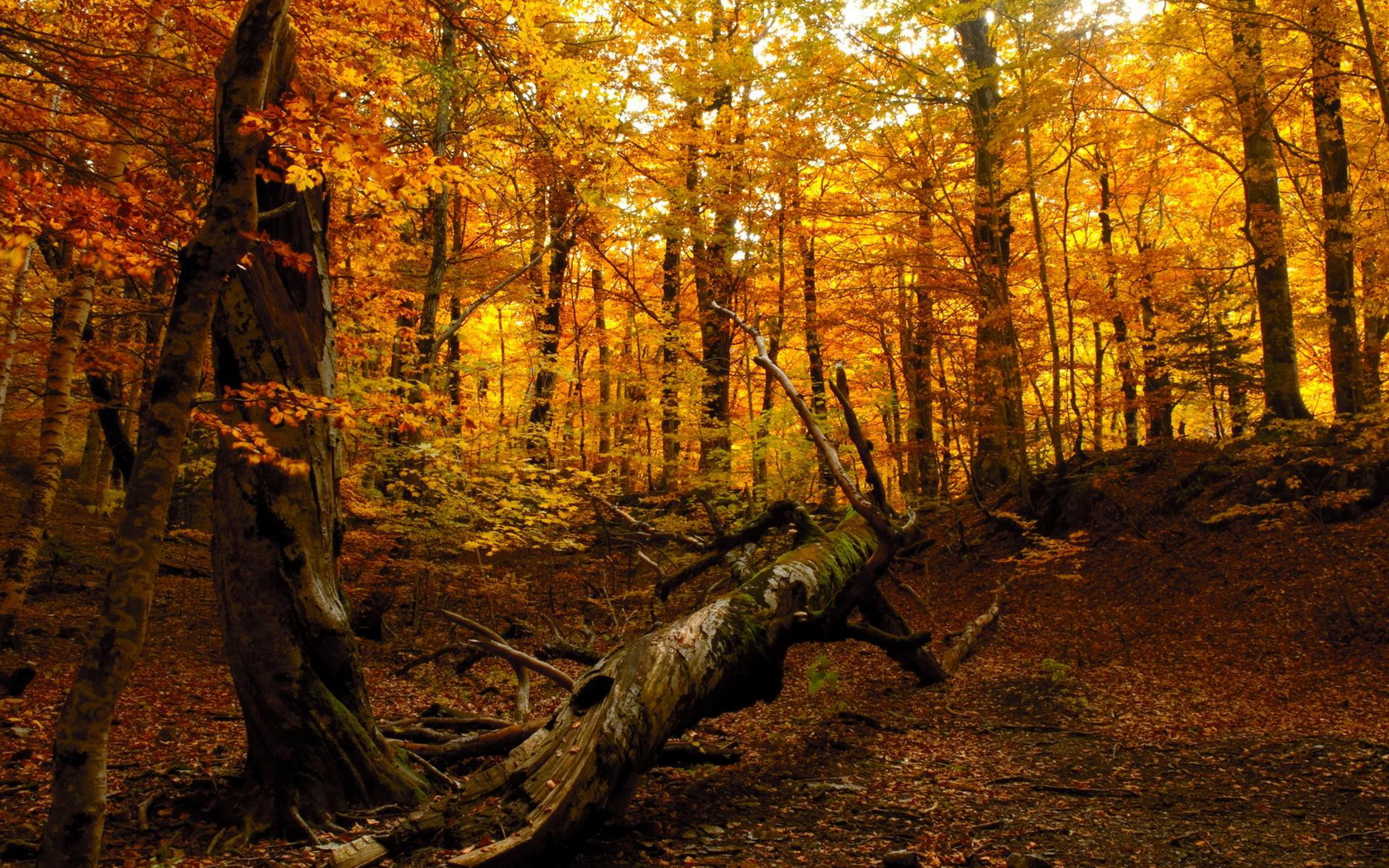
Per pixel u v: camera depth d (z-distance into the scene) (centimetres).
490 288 1777
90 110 551
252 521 466
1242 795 530
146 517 312
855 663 1045
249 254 468
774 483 1670
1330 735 658
